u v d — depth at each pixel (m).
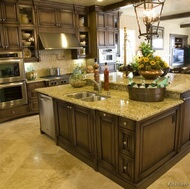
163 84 2.46
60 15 5.41
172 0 5.51
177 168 2.61
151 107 2.23
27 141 3.60
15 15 4.64
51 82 5.21
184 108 2.68
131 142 2.06
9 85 4.54
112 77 3.79
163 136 2.41
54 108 3.28
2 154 3.15
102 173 2.54
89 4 5.70
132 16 7.61
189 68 5.83
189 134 2.96
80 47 5.72
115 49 6.64
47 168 2.72
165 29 9.52
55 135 3.40
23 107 4.88
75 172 2.61
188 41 11.48
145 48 3.17
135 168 2.09
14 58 4.57
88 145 2.70
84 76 3.81
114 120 2.20
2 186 2.37
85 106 2.51
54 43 5.20
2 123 4.57
